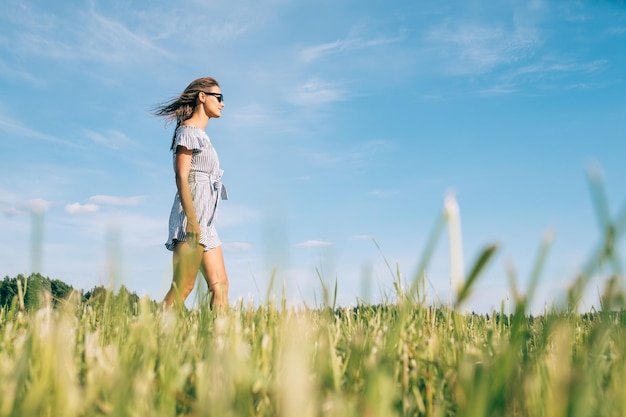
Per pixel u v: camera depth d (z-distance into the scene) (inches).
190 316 82.9
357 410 34.7
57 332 39.5
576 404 27.9
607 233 28.9
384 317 80.1
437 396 44.8
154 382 42.5
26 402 33.4
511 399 36.2
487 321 91.4
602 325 37.1
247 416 37.9
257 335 60.8
